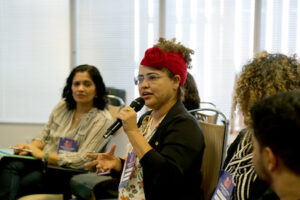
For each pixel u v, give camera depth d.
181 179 1.26
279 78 0.95
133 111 1.34
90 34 4.54
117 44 4.52
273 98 0.61
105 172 1.61
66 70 4.59
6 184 2.21
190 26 4.39
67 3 4.52
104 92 2.50
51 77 4.61
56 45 4.57
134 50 4.50
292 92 0.61
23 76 4.63
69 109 2.53
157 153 1.27
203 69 4.42
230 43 4.36
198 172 1.36
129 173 1.38
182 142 1.29
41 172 2.33
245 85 1.01
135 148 1.29
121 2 4.47
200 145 1.31
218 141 1.49
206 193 1.51
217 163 1.48
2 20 4.59
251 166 1.01
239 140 1.14
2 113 4.65
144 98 1.42
